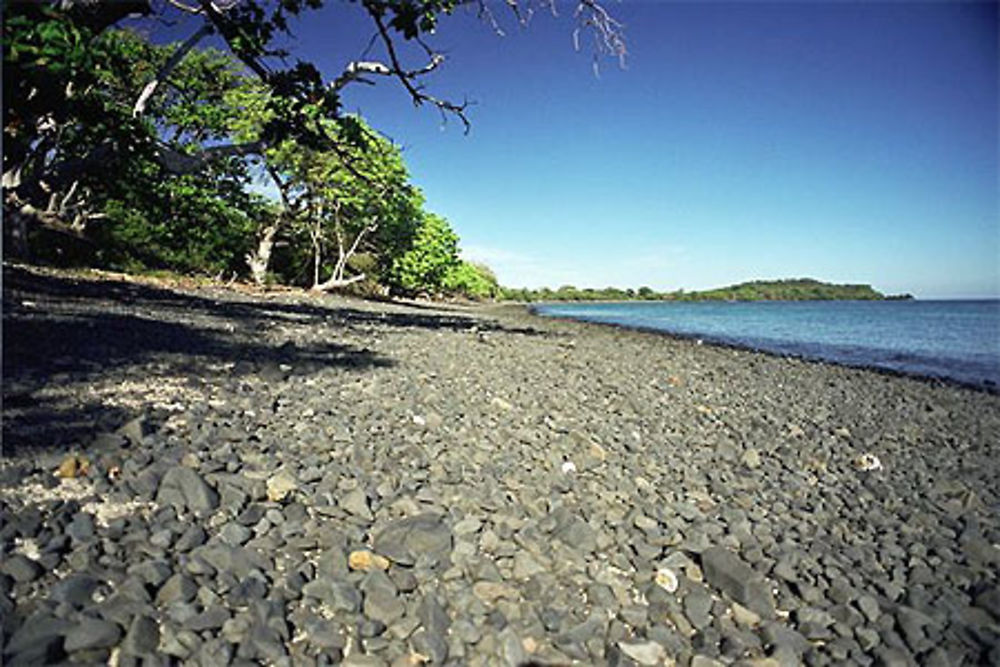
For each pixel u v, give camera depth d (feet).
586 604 10.64
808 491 19.63
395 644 8.68
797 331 155.33
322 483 13.93
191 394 20.21
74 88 25.36
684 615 10.85
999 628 11.49
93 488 11.62
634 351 67.82
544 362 46.09
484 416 23.67
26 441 13.15
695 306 476.13
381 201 120.98
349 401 22.82
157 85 34.30
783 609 11.66
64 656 7.32
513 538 12.60
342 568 10.34
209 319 42.73
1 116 18.44
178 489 11.83
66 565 9.00
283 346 34.83
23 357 21.04
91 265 74.64
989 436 32.50
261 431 17.24
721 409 33.81
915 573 13.55
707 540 13.94
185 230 77.25
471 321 100.53
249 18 33.88
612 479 17.67
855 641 10.65
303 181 112.78
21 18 17.31
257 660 7.89
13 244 57.41
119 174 40.09
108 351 24.77
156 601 8.63
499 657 8.77
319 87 34.22
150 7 30.01
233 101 93.66
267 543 10.78
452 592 10.22
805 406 38.24
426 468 16.40
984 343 119.65
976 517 18.30
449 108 41.29
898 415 37.29
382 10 35.68
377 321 67.92
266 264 116.37
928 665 10.09
